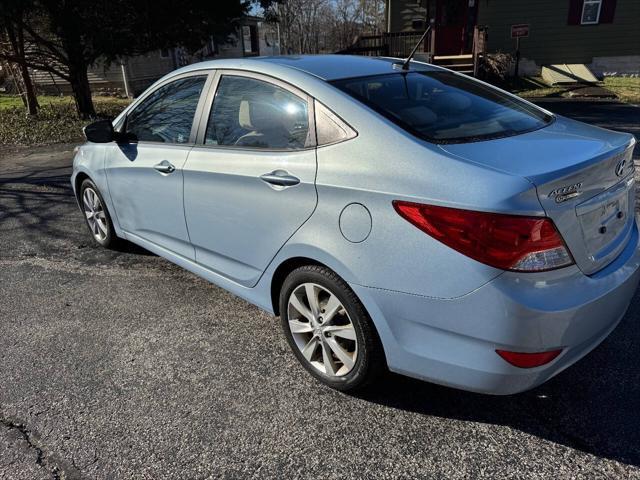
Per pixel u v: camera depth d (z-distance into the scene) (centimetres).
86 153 441
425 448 229
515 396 259
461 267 202
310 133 258
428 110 259
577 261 211
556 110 1163
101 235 463
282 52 3619
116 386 278
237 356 303
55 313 360
